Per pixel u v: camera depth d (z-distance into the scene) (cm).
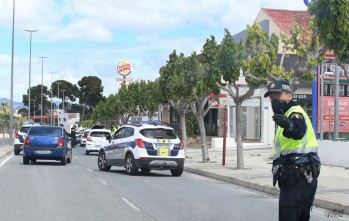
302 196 568
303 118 567
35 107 14175
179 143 1986
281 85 583
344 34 1245
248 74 1969
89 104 13975
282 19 4416
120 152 2052
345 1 1226
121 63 7819
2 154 3097
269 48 1912
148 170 2219
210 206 1231
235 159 2800
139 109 5297
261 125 4009
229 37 2117
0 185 1572
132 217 1062
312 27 1783
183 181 1825
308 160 571
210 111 4844
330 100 3319
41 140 2392
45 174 1952
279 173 578
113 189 1530
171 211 1145
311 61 1808
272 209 1202
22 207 1166
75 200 1288
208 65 2258
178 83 2667
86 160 2955
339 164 2178
